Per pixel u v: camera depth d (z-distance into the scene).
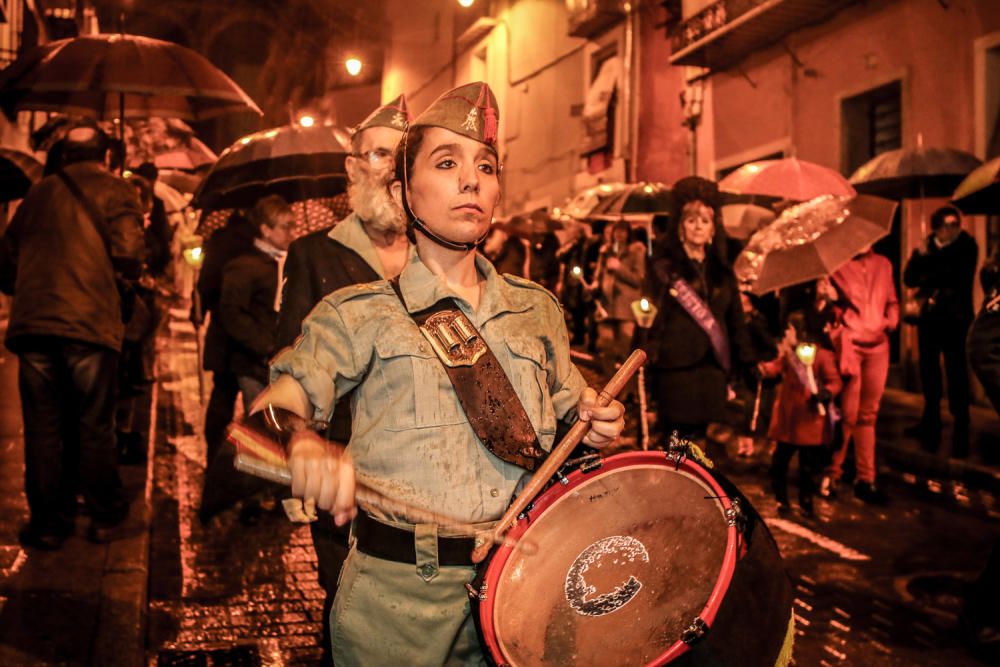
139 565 5.06
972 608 4.71
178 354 14.50
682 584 1.99
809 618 5.02
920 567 5.87
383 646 2.08
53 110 7.76
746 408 9.16
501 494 2.08
